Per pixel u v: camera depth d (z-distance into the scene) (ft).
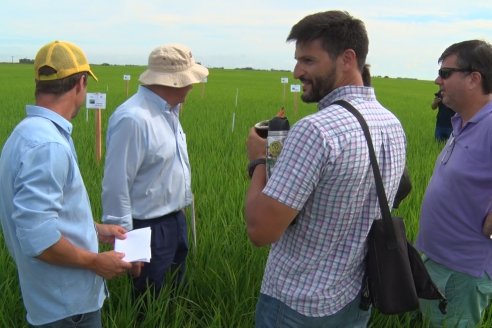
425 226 10.71
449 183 10.07
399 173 7.38
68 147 7.34
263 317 7.64
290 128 6.80
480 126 9.62
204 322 11.93
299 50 6.92
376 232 6.98
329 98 7.01
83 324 8.00
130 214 10.86
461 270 10.08
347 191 6.63
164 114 11.25
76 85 7.67
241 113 55.42
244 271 13.11
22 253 7.42
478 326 10.43
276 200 6.43
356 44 6.69
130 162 10.67
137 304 11.12
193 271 13.10
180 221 12.20
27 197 6.80
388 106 75.41
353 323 7.66
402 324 11.74
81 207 7.69
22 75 135.33
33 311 7.68
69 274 7.59
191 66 11.19
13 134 7.29
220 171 22.90
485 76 9.46
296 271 7.13
